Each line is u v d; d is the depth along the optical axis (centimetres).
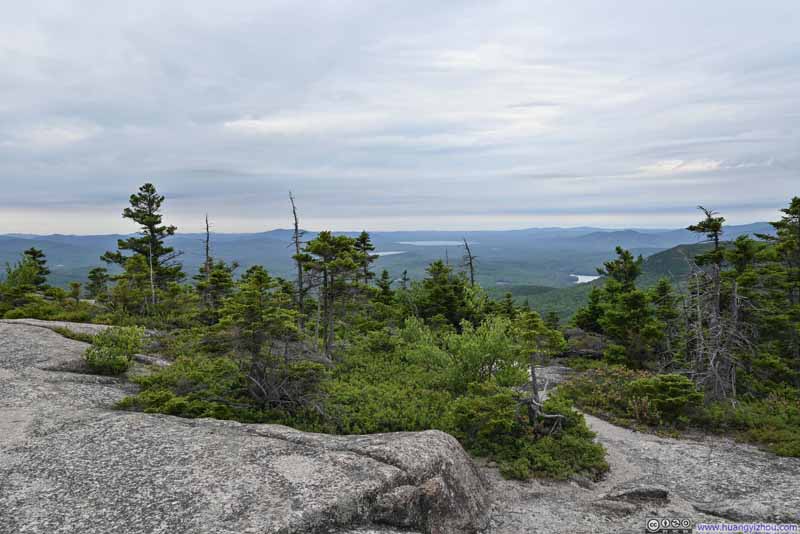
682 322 3064
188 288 4300
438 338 2875
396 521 910
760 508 1187
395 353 2575
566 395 2358
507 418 1515
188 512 810
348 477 950
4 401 1382
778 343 2717
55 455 1027
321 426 1510
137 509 816
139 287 3972
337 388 1858
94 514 799
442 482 1029
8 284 4169
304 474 957
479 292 4078
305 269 2455
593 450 1497
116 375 1850
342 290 2508
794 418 1892
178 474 945
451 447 1194
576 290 16450
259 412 1520
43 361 1830
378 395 1822
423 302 3866
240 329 1508
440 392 1895
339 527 842
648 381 2084
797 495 1283
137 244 4259
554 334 1576
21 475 934
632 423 2012
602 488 1364
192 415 1430
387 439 1159
